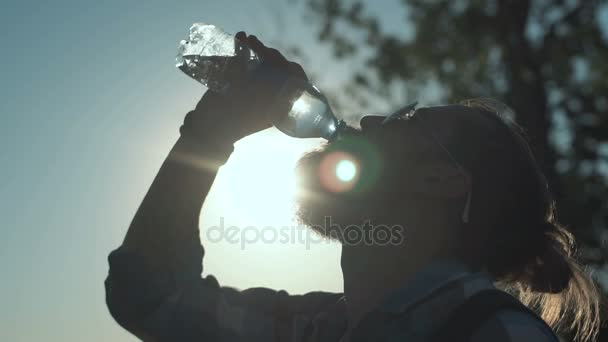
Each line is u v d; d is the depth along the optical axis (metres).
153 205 2.43
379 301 2.40
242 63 2.49
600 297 2.78
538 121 15.20
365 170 2.44
